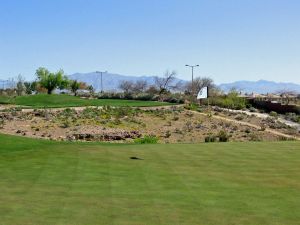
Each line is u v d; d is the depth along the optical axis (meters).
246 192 14.21
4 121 44.84
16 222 10.85
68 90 138.25
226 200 13.20
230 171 17.61
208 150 23.25
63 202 12.68
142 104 71.12
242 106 79.88
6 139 24.83
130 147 24.33
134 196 13.48
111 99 93.31
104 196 13.41
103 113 53.97
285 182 15.77
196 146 25.09
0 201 12.71
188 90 115.69
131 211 11.92
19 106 64.88
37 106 63.97
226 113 63.81
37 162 18.95
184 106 68.06
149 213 11.77
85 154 21.20
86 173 16.80
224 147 24.58
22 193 13.65
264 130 47.09
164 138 39.47
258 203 12.91
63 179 15.71
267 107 80.75
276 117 63.53
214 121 52.84
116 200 12.98
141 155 21.27
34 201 12.73
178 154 21.73
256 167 18.48
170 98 85.62
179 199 13.21
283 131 47.72
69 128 41.56
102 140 36.78
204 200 13.15
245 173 17.25
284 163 19.42
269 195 13.88
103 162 19.17
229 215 11.70
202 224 10.94
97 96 102.75
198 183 15.40
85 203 12.61
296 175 16.97
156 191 14.15
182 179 16.00
